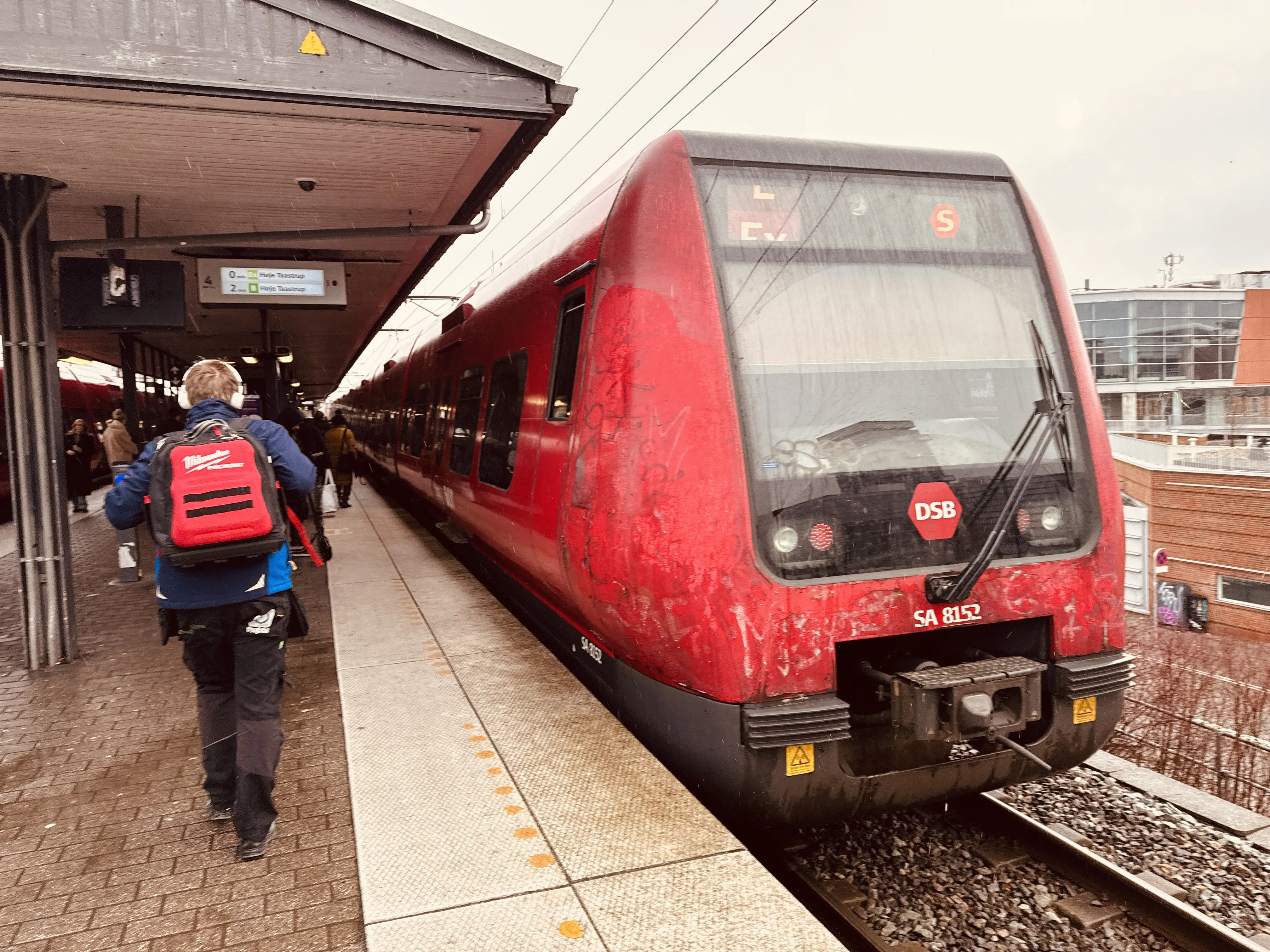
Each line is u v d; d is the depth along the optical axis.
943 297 3.63
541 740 3.86
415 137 5.11
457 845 2.96
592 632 4.23
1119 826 4.13
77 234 7.39
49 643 5.32
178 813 3.34
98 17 4.10
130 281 5.91
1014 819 3.82
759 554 3.12
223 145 5.13
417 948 2.40
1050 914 3.30
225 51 4.28
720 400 3.19
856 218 3.59
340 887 2.79
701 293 3.29
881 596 3.21
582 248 4.12
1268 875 3.66
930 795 3.35
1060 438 3.58
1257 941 3.17
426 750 3.78
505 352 5.68
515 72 4.75
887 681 3.18
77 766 3.80
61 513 5.38
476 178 5.96
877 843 3.83
